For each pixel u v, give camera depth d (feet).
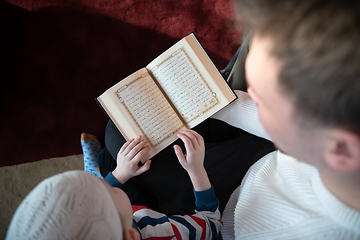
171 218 2.44
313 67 0.66
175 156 3.08
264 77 0.86
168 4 5.60
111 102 2.67
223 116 2.74
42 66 5.31
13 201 4.66
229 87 2.63
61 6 5.54
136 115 2.68
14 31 5.45
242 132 3.33
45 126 5.07
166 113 2.69
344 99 0.67
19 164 4.88
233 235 2.36
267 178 1.97
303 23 0.66
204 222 2.36
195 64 2.66
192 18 5.56
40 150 4.96
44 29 5.45
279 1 0.70
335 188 1.22
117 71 5.30
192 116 2.69
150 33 5.49
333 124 0.76
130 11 5.55
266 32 0.76
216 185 2.76
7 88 5.22
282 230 1.50
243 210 1.90
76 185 1.35
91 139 4.69
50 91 5.21
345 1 0.62
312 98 0.72
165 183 2.94
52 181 1.36
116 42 5.42
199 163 2.45
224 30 5.55
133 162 2.56
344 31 0.61
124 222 1.67
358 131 0.75
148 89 2.69
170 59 2.69
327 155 0.91
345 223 1.21
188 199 2.85
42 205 1.26
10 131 5.04
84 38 5.42
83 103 5.18
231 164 2.81
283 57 0.73
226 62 5.47
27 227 1.23
